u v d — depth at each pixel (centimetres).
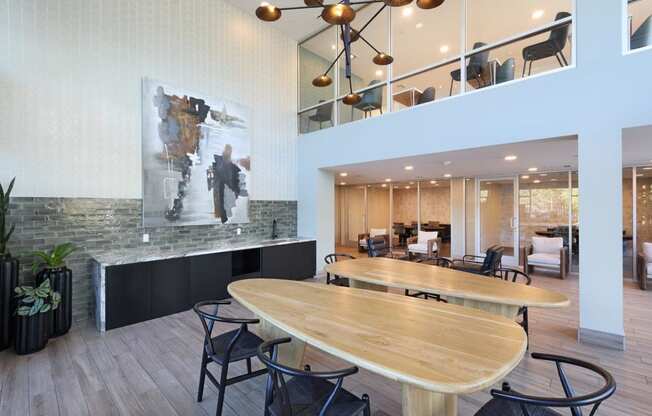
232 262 494
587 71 309
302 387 161
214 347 208
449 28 546
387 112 509
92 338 317
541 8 460
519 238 710
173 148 441
